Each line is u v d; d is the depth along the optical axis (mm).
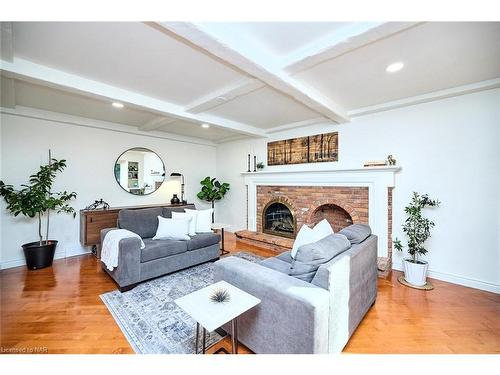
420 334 1759
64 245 3633
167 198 5051
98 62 2027
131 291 2434
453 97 2664
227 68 2137
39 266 3086
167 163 5039
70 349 1573
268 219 4703
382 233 3090
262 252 3826
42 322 1882
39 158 3416
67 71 2188
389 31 1480
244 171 5285
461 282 2633
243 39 1688
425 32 1580
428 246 2865
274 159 4629
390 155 3082
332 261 1491
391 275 2916
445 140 2725
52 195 3514
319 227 2430
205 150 5785
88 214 3488
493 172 2455
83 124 3750
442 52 1837
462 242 2639
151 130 4582
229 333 1672
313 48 1769
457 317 1984
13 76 2010
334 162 3715
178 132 4871
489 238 2482
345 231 2070
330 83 2420
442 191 2754
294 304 1247
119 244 2424
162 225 3186
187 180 5430
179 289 2480
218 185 5547
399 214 3070
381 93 2701
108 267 2566
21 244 3262
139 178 4582
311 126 4012
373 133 3281
